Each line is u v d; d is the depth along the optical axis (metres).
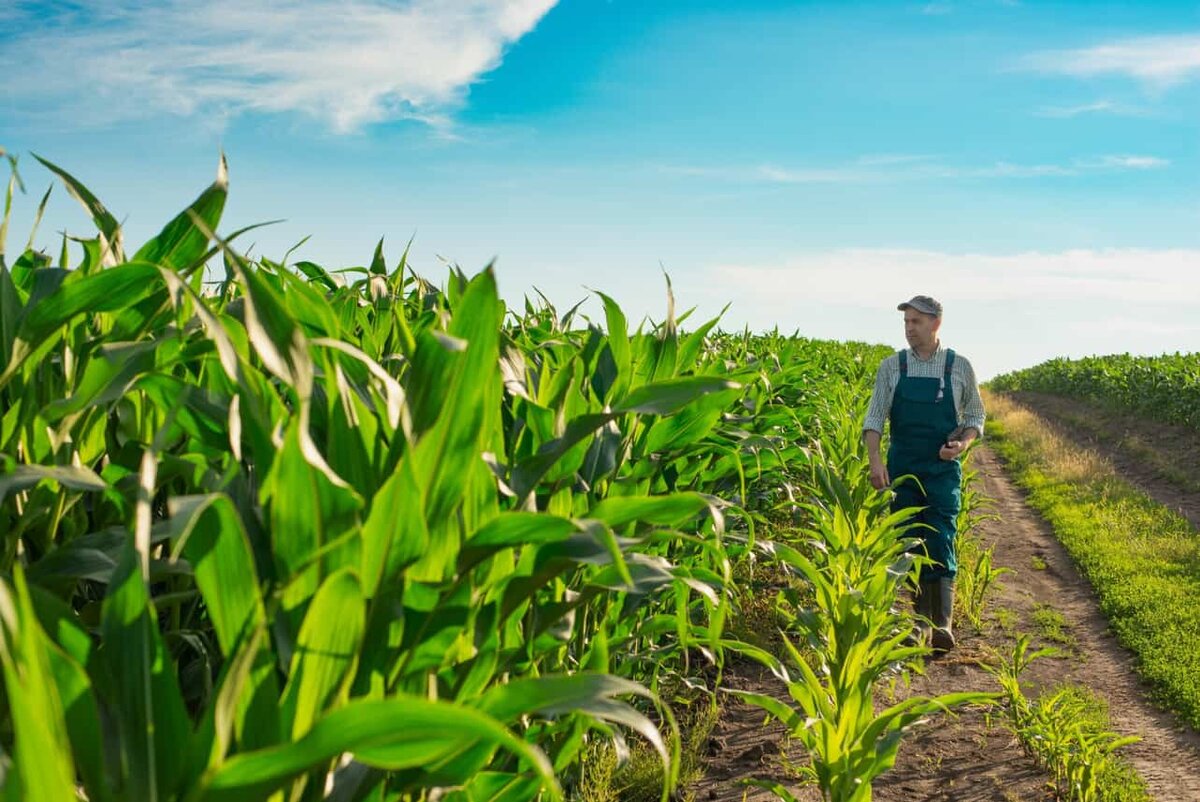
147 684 1.08
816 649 3.71
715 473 4.06
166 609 1.99
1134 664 5.55
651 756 3.52
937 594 5.75
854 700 3.11
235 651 1.19
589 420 1.89
